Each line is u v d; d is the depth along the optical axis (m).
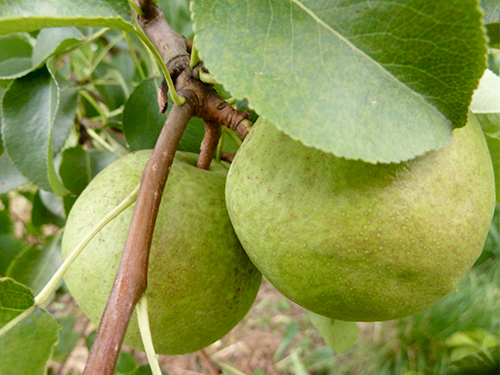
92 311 0.13
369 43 0.08
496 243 0.39
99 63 0.24
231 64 0.08
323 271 0.10
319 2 0.09
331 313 0.11
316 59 0.08
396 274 0.10
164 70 0.10
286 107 0.08
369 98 0.08
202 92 0.12
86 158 0.19
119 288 0.09
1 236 0.21
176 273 0.12
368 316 0.11
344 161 0.09
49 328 0.10
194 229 0.12
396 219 0.09
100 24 0.08
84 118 0.22
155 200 0.10
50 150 0.14
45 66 0.16
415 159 0.09
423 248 0.09
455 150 0.10
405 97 0.08
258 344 0.41
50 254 0.20
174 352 0.14
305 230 0.10
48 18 0.08
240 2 0.09
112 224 0.12
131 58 0.24
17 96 0.15
